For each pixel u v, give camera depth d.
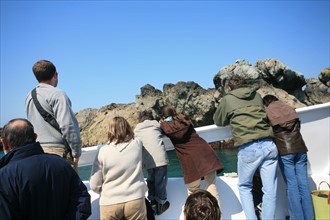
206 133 4.43
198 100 38.75
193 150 3.86
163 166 3.89
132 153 3.41
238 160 4.00
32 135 2.56
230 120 4.04
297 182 4.01
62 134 3.19
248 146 3.83
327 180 4.57
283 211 4.34
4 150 2.67
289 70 39.88
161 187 3.93
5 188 2.28
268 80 41.38
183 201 4.16
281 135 4.02
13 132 2.48
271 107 4.13
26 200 2.33
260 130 3.83
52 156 2.59
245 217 4.14
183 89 39.62
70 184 2.65
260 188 4.29
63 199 2.55
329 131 4.86
